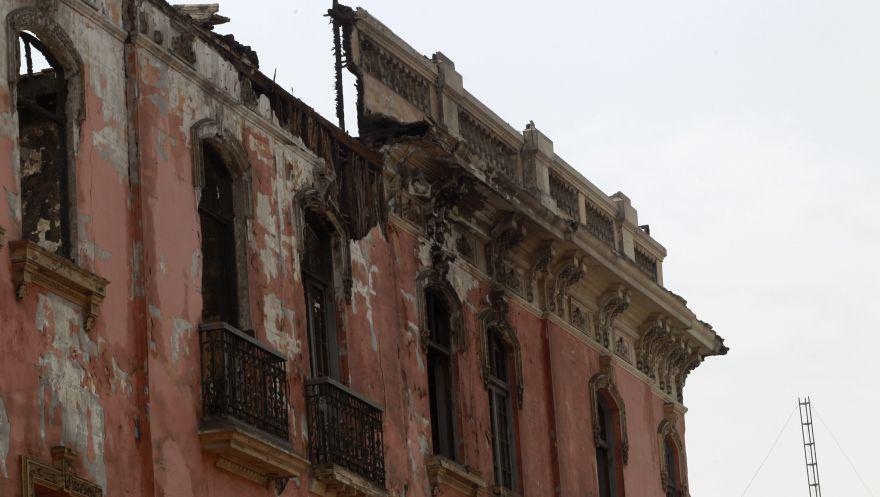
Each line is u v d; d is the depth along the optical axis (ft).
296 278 94.27
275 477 88.02
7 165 73.20
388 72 108.68
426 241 108.99
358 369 98.89
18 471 71.05
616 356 132.36
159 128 84.17
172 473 80.53
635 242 140.36
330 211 98.63
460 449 108.99
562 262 123.34
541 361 121.19
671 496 139.44
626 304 131.75
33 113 78.38
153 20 84.94
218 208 89.97
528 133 123.75
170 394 81.30
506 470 114.62
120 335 79.10
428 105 112.37
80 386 75.61
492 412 114.52
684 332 142.20
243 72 92.07
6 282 72.02
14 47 74.90
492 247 116.67
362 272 101.24
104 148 80.23
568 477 120.78
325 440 92.48
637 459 132.77
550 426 120.47
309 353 95.81
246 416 84.84
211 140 88.69
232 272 89.76
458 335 110.83
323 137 99.04
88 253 77.77
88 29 80.38
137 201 81.71
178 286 83.46
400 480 100.83
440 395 109.50
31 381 72.69
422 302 107.24
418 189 107.86
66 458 73.46
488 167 112.37
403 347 104.27
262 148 93.04
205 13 96.63
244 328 89.10
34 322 73.36
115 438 77.46
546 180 124.06
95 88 80.18
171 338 82.12
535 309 121.49
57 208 77.82
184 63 86.84
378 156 104.06
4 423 70.74
